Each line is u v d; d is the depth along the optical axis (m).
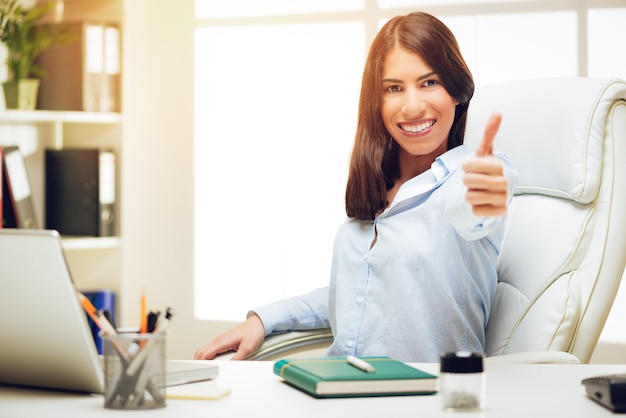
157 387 1.01
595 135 1.70
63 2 3.26
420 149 1.70
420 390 1.08
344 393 1.06
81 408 1.03
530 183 1.81
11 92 2.96
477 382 0.99
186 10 3.43
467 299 1.64
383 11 3.14
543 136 1.78
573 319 1.63
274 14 3.31
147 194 3.51
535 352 1.48
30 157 3.24
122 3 3.16
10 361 1.14
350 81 3.21
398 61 1.69
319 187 3.27
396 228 1.68
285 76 3.31
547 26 2.93
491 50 2.99
